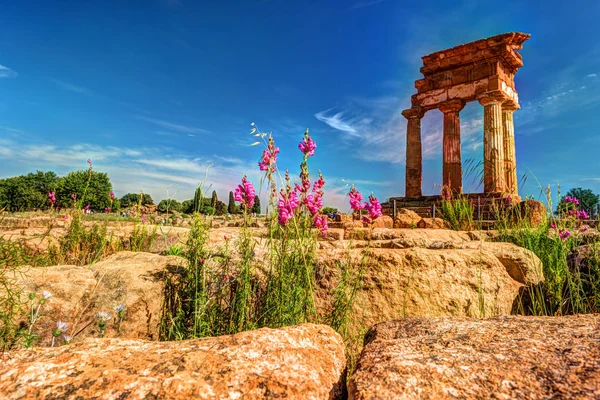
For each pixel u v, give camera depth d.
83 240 6.07
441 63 21.14
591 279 4.04
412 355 1.38
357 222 9.15
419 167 22.09
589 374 1.08
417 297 3.54
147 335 3.00
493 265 3.88
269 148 3.38
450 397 1.05
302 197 3.36
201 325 2.83
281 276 3.04
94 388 1.19
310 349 1.63
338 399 1.41
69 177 38.66
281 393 1.25
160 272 3.31
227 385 1.24
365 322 3.45
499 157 18.78
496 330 1.62
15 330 2.61
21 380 1.24
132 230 6.58
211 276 3.27
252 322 3.05
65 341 2.78
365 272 3.62
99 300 3.01
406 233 6.29
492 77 19.36
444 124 21.62
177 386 1.19
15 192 41.53
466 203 10.82
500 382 1.10
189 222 3.53
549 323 1.68
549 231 5.86
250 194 3.32
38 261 4.50
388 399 1.06
